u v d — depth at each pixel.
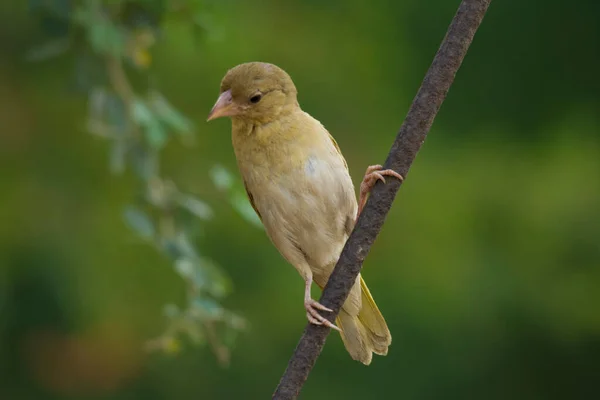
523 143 13.77
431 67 5.60
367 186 5.93
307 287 7.35
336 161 7.30
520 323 13.24
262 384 12.62
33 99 11.98
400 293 12.86
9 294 12.11
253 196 7.48
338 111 12.73
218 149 11.98
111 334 12.30
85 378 12.75
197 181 11.73
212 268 7.59
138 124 7.41
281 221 7.30
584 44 13.98
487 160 13.55
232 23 12.16
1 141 11.94
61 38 7.64
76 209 11.98
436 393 13.20
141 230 7.34
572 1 14.01
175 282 12.03
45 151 12.02
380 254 12.95
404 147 5.64
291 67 12.60
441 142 13.65
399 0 13.37
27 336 12.41
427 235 13.02
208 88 12.02
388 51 13.16
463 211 13.20
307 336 5.77
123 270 12.00
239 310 12.20
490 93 13.91
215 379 12.80
